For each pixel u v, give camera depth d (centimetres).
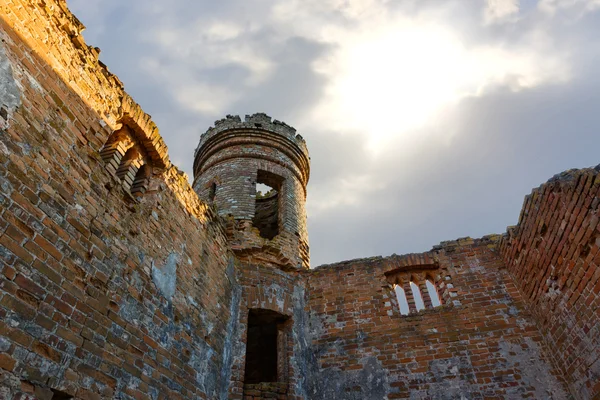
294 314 949
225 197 1225
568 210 589
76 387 419
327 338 912
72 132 507
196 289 741
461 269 945
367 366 841
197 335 702
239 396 767
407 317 896
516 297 859
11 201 396
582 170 543
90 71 571
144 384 526
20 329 373
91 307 468
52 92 488
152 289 603
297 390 828
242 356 822
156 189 697
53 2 519
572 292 639
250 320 975
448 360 805
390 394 792
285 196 1294
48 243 429
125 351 507
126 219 584
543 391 724
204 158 1473
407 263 993
